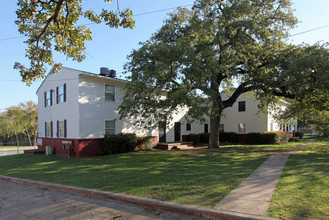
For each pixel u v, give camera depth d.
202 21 13.88
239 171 8.36
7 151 27.70
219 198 5.41
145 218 4.82
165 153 15.05
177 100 12.34
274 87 14.37
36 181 8.47
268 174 7.69
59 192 7.21
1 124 46.19
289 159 11.02
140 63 13.09
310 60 11.54
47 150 17.22
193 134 23.48
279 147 18.33
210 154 13.92
